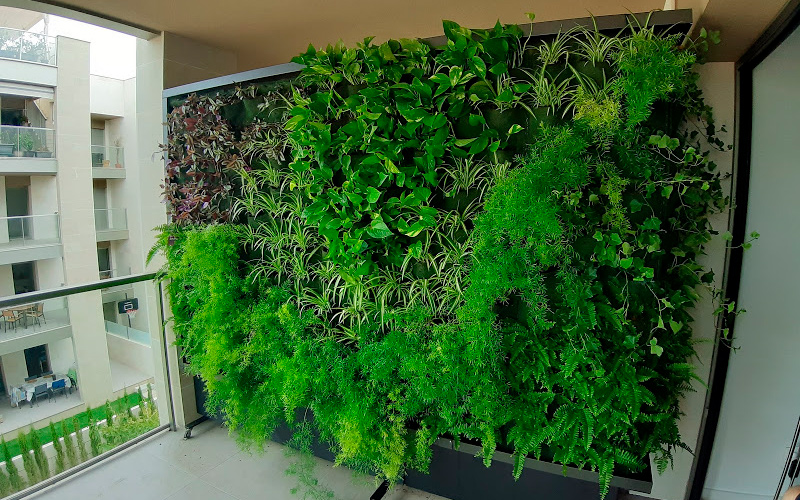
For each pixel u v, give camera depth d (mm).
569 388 1511
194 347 2295
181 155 2361
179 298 2361
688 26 1345
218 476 2145
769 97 1685
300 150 1884
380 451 1757
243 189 2162
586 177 1394
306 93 1929
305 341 1948
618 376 1408
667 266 1493
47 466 2092
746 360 1817
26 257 5766
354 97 1729
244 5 2229
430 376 1660
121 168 6973
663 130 1406
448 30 1518
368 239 1793
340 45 1791
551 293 1535
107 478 2119
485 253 1524
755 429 1843
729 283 1804
